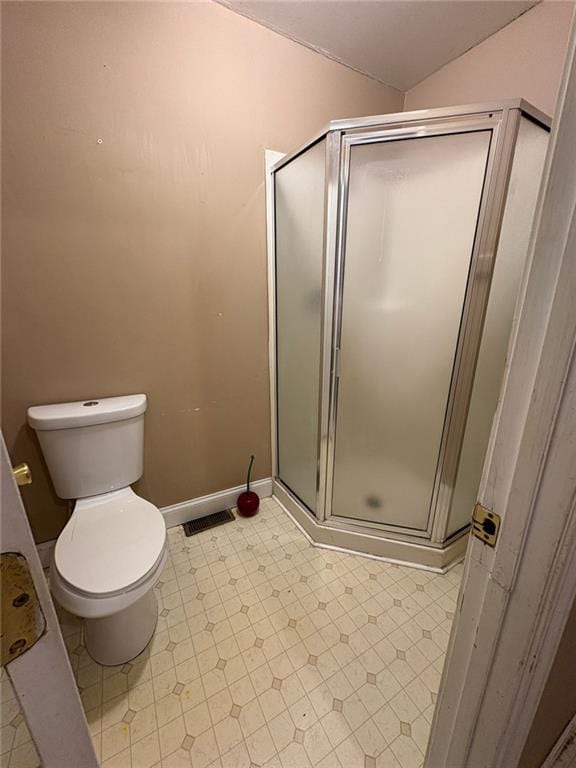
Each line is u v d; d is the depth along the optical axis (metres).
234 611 1.26
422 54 1.52
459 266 1.13
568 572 0.41
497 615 0.46
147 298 1.38
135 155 1.23
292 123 1.50
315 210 1.30
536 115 1.01
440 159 1.07
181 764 0.86
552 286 0.35
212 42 1.26
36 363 1.24
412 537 1.47
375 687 1.02
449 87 1.59
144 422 1.51
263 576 1.42
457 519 1.46
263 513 1.83
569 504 0.37
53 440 1.20
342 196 1.19
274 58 1.40
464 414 1.25
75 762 0.39
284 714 0.96
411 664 1.09
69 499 1.28
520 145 1.02
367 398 1.38
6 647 0.31
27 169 1.09
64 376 1.30
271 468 1.95
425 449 1.36
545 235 0.35
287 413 1.78
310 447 1.61
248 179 1.47
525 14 1.29
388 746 0.89
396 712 0.96
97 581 0.90
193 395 1.60
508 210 1.07
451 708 0.58
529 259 0.37
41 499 1.37
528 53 1.30
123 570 0.94
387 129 1.09
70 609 0.89
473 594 0.50
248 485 1.80
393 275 1.22
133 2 1.11
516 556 0.43
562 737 0.75
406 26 1.35
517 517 0.42
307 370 1.53
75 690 0.37
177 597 1.32
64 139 1.12
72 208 1.18
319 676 1.05
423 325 1.23
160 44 1.18
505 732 0.51
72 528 1.11
